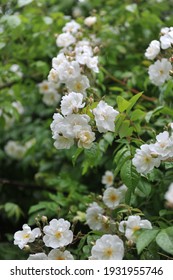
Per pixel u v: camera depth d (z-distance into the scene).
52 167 1.42
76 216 1.03
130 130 0.85
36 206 1.06
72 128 0.81
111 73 1.28
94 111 0.81
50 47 1.32
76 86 0.95
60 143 0.83
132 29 1.34
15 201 1.43
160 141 0.80
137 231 0.76
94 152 0.85
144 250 0.79
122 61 1.32
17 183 1.40
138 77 1.19
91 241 0.82
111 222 0.86
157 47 0.99
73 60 0.99
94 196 0.99
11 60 1.30
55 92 1.36
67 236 0.81
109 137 0.98
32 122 1.54
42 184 1.41
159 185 0.93
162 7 1.41
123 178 0.82
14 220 1.40
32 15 1.30
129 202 0.82
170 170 1.00
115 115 0.82
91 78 0.99
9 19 1.16
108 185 1.08
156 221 0.83
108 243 0.76
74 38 1.13
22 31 1.23
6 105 1.27
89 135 0.81
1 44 1.19
